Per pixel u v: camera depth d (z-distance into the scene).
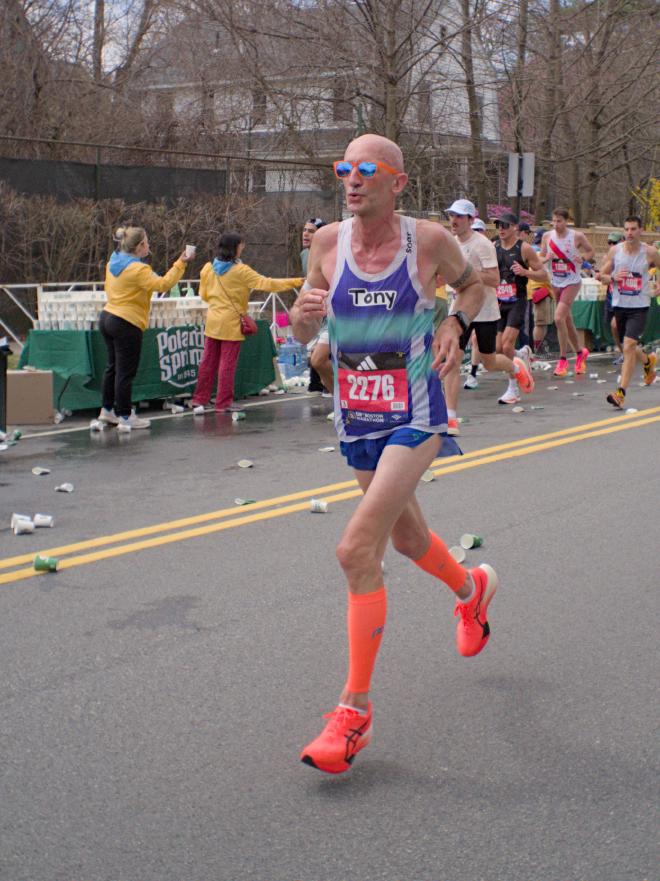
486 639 4.82
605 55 26.05
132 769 3.93
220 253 12.27
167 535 6.98
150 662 4.90
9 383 11.55
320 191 23.03
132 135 27.84
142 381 12.39
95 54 30.00
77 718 4.34
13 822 3.57
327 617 5.46
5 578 6.09
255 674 4.77
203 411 12.44
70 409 12.12
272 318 17.97
